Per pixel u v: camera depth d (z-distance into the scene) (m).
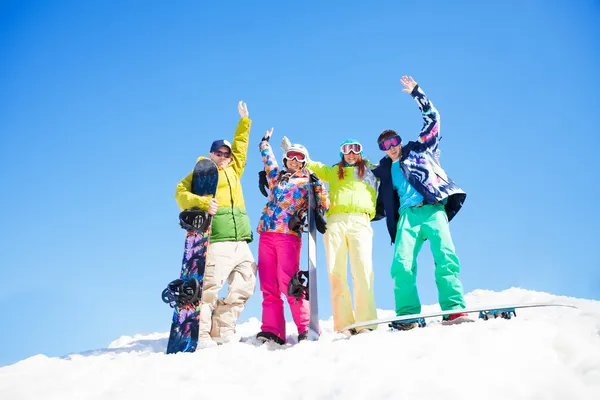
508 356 3.00
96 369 3.81
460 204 5.11
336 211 5.28
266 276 5.11
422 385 2.68
